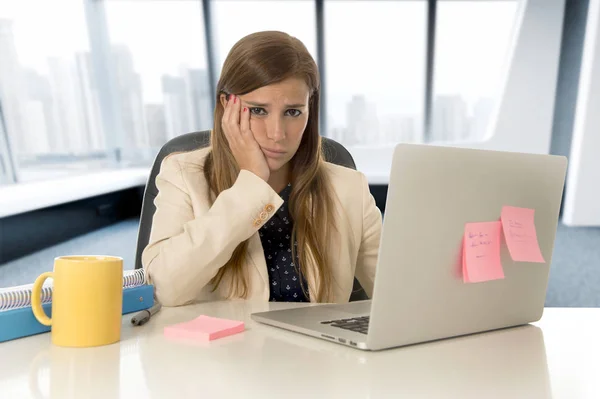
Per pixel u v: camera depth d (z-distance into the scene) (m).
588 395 0.60
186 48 6.87
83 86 5.86
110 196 5.80
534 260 0.85
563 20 6.40
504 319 0.88
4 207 3.54
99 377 0.65
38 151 5.07
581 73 5.97
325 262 1.35
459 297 0.80
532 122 6.63
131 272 1.03
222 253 1.13
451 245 0.77
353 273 1.40
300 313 0.94
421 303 0.76
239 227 1.12
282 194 1.39
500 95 6.68
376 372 0.66
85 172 5.92
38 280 0.80
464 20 6.80
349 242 1.39
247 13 6.86
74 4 5.59
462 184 0.76
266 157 1.25
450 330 0.81
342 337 0.77
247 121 1.22
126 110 6.63
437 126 7.08
